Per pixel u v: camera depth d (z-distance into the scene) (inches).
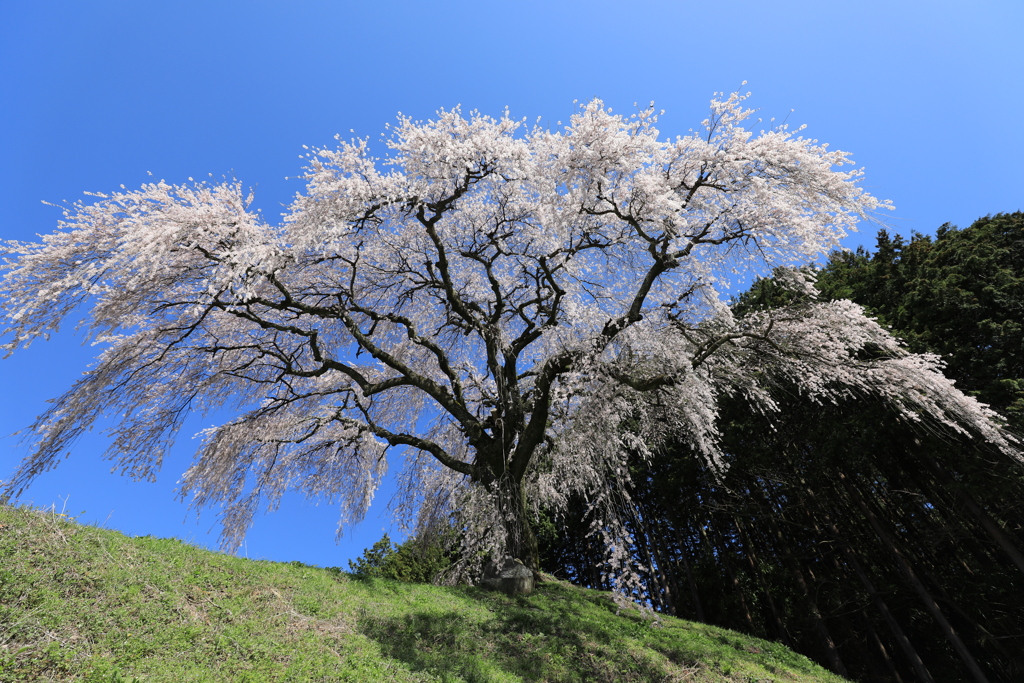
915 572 651.5
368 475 594.6
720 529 854.5
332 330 553.6
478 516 441.7
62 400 391.2
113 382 412.2
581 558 904.3
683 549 774.5
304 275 501.0
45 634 195.9
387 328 573.6
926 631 693.3
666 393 482.6
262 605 276.1
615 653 332.2
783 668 366.0
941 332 573.3
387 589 376.2
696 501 743.7
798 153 422.6
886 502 699.4
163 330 436.8
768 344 489.7
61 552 246.7
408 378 506.0
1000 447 462.3
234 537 492.7
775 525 754.2
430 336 582.2
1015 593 531.2
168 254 396.5
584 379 445.4
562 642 334.3
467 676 263.0
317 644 253.6
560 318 523.5
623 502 432.5
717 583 754.2
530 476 564.1
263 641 241.4
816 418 625.9
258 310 491.5
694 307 478.0
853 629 722.8
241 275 384.2
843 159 426.0
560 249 497.0
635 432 598.5
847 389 507.2
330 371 575.2
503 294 571.5
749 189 440.1
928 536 621.6
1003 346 523.2
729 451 690.8
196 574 282.2
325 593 321.4
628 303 502.6
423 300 573.9
